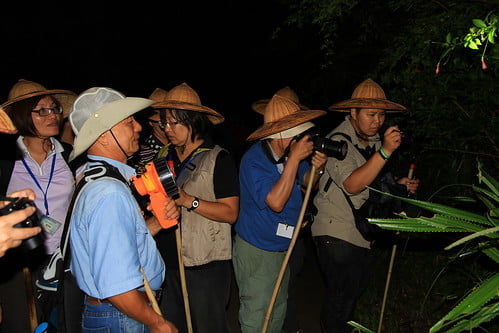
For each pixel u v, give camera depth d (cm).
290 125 312
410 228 211
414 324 431
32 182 314
